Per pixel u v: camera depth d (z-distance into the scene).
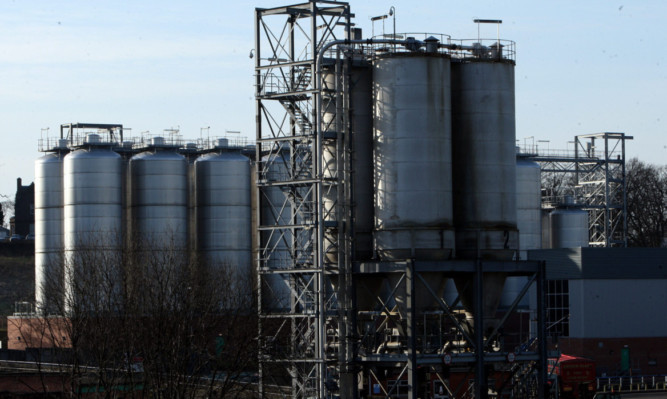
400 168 72.50
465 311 76.19
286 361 73.75
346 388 73.06
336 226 74.06
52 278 109.44
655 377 112.25
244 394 84.81
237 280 106.81
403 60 72.94
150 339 78.25
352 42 73.44
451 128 75.19
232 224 123.31
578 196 157.38
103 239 110.94
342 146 74.25
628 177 195.25
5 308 168.50
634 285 113.69
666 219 195.50
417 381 71.75
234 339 84.81
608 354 112.25
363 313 73.94
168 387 74.06
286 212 119.19
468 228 74.81
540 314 75.94
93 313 91.38
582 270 112.38
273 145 76.75
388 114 73.06
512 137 76.19
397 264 71.62
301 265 74.75
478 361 72.75
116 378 78.19
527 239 131.50
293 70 76.69
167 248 105.44
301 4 75.56
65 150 124.75
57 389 76.31
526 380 77.19
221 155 125.19
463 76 75.56
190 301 85.81
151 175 120.31
